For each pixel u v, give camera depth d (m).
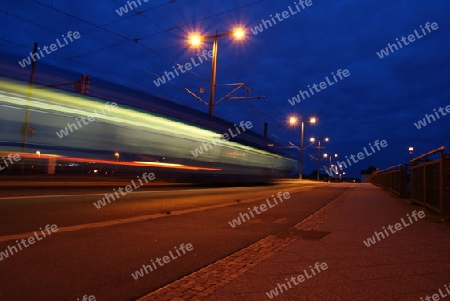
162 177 17.28
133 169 15.76
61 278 4.23
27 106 11.59
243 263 5.18
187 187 19.53
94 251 5.47
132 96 15.81
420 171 13.04
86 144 13.52
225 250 5.93
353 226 8.56
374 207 13.15
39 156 12.19
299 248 6.15
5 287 3.87
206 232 7.45
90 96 13.68
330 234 7.47
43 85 12.02
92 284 4.09
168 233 7.17
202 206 12.21
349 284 4.29
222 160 22.41
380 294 3.97
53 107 12.36
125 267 4.78
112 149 14.66
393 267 5.00
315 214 10.94
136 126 15.87
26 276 4.23
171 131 18.00
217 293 3.96
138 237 6.62
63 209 9.51
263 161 29.05
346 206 13.55
